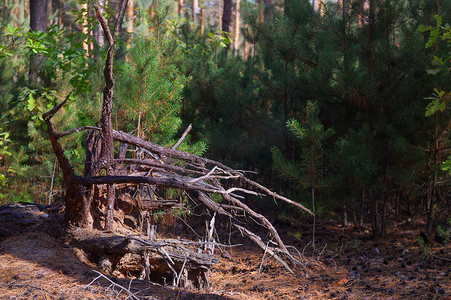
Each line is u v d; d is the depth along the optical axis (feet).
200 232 27.94
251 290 17.57
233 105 32.27
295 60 30.96
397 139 24.02
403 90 25.32
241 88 33.12
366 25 26.94
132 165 19.29
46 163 30.17
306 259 22.35
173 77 25.85
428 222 25.70
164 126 23.09
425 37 25.22
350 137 26.16
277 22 30.32
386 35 26.61
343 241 26.55
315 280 19.10
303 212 26.40
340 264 21.97
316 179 25.41
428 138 25.34
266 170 32.22
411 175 24.68
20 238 16.88
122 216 18.99
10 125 33.88
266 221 20.15
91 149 17.22
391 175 25.94
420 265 20.80
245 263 22.38
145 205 19.47
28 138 34.42
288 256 19.97
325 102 27.63
